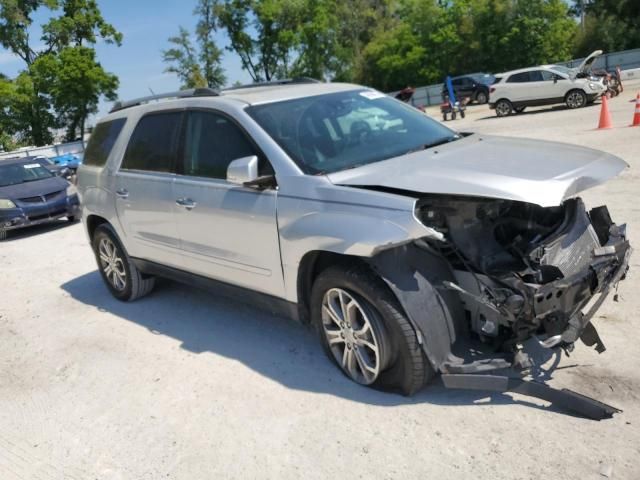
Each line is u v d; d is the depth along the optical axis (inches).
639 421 119.1
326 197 137.6
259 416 141.9
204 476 123.5
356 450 123.6
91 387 170.6
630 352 144.4
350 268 134.2
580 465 109.3
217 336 193.2
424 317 126.3
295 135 156.9
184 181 179.9
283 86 194.1
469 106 1256.2
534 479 107.6
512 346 126.3
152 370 175.2
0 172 476.7
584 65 793.6
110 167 218.4
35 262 346.0
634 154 384.8
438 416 130.2
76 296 262.1
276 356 172.1
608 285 137.2
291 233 143.6
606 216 156.8
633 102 729.0
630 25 1599.4
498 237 144.9
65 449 140.9
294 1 1967.3
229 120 166.6
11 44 1718.8
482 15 1690.5
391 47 2014.0
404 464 117.0
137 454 134.6
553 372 139.9
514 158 140.0
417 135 169.9
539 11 1610.5
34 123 1732.3
